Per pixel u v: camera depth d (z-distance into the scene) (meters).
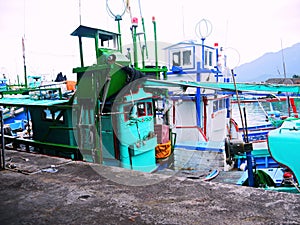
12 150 5.09
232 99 13.30
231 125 13.00
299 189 4.28
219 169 6.87
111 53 4.94
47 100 6.61
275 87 5.78
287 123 4.83
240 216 2.11
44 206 2.50
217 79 10.59
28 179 3.30
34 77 14.05
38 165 3.94
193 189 2.73
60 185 3.04
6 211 2.43
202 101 9.52
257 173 5.86
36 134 6.53
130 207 2.37
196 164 6.97
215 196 2.52
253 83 5.80
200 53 9.78
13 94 8.40
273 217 2.07
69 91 8.32
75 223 2.14
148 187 2.84
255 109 21.16
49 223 2.17
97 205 2.45
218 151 7.43
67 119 5.61
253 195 2.51
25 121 12.20
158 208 2.32
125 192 2.73
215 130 10.84
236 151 4.91
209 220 2.07
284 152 4.02
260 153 9.86
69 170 3.62
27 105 6.09
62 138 5.82
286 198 2.41
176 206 2.34
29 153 4.76
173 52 9.96
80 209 2.39
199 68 9.48
